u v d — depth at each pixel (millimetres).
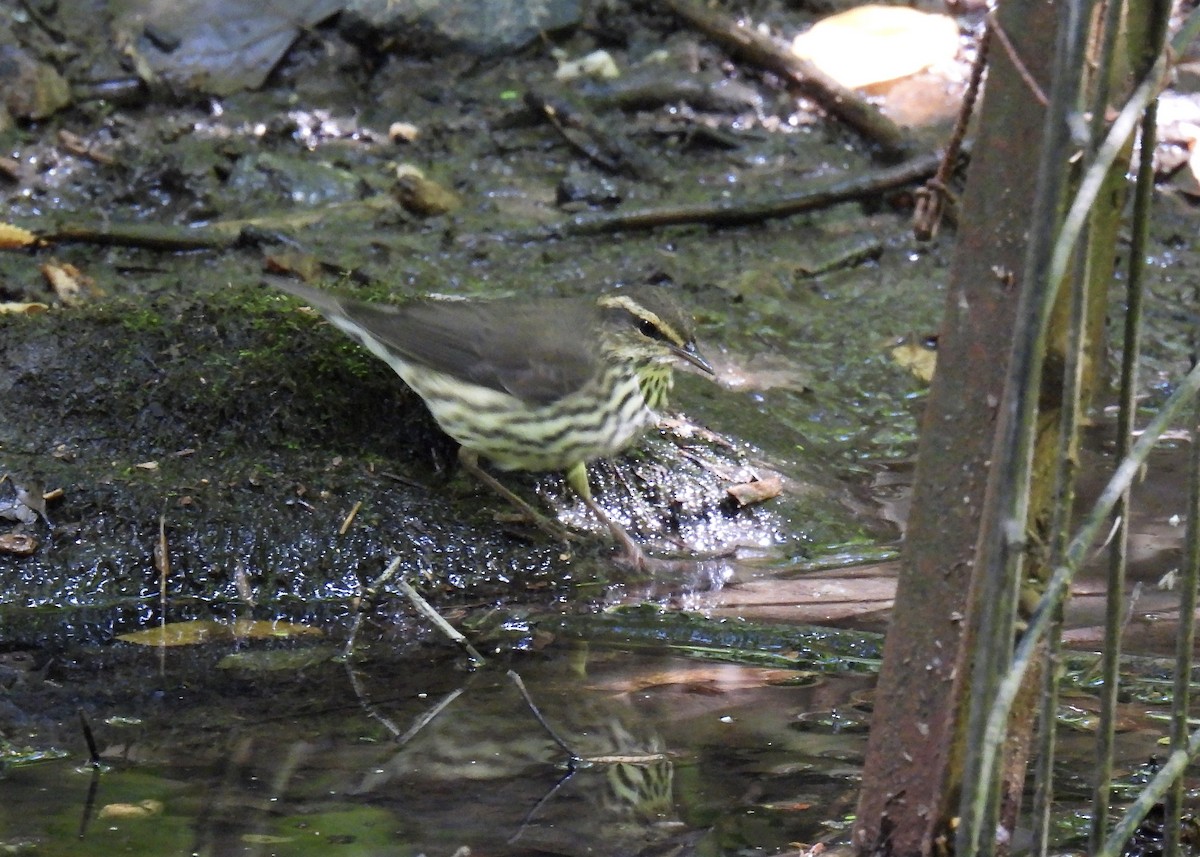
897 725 6289
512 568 10820
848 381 13359
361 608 10367
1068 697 8688
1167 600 9930
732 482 11773
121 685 9133
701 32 17469
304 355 11781
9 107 15719
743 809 7516
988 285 5676
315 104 16734
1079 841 7195
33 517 10656
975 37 18031
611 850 7023
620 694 8898
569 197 15562
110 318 12031
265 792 7688
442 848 7090
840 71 17375
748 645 9578
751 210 15359
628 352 11000
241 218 15102
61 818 7371
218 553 10609
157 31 16750
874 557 11062
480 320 10961
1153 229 15477
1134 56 5230
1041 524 5734
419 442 11648
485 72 17312
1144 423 12547
